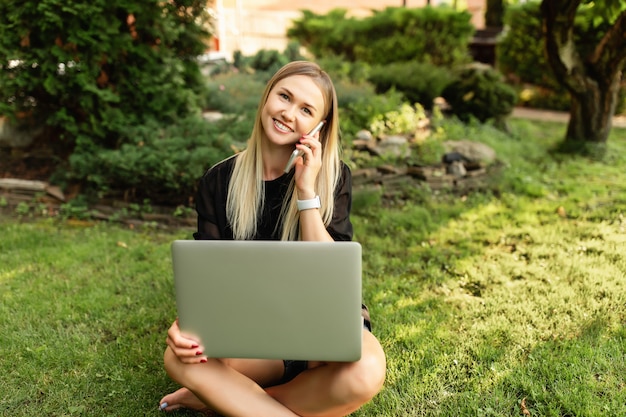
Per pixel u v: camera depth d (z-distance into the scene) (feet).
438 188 15.01
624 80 26.55
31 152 15.74
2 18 13.29
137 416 6.57
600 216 12.81
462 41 27.96
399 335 8.10
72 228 12.78
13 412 6.63
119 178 13.47
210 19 15.92
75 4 12.96
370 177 14.76
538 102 29.40
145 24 14.16
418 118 18.15
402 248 11.52
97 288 9.68
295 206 6.00
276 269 4.88
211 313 5.15
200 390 5.74
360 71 22.40
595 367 7.17
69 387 7.07
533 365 7.22
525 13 28.86
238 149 13.34
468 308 8.93
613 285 9.38
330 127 6.09
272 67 23.36
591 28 23.99
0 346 7.91
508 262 10.57
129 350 7.88
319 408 5.72
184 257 4.98
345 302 4.90
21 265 10.64
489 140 18.01
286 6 43.04
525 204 13.89
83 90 13.71
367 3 44.57
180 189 13.10
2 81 13.52
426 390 6.88
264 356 5.27
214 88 19.56
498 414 6.41
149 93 14.88
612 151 18.86
